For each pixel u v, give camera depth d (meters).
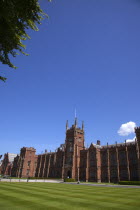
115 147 75.94
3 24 10.56
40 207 13.45
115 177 71.25
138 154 65.38
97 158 79.12
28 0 10.36
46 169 106.00
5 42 11.32
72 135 95.12
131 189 32.44
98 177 75.31
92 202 16.19
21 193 22.06
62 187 35.72
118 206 14.30
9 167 127.50
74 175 84.88
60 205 14.45
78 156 88.75
